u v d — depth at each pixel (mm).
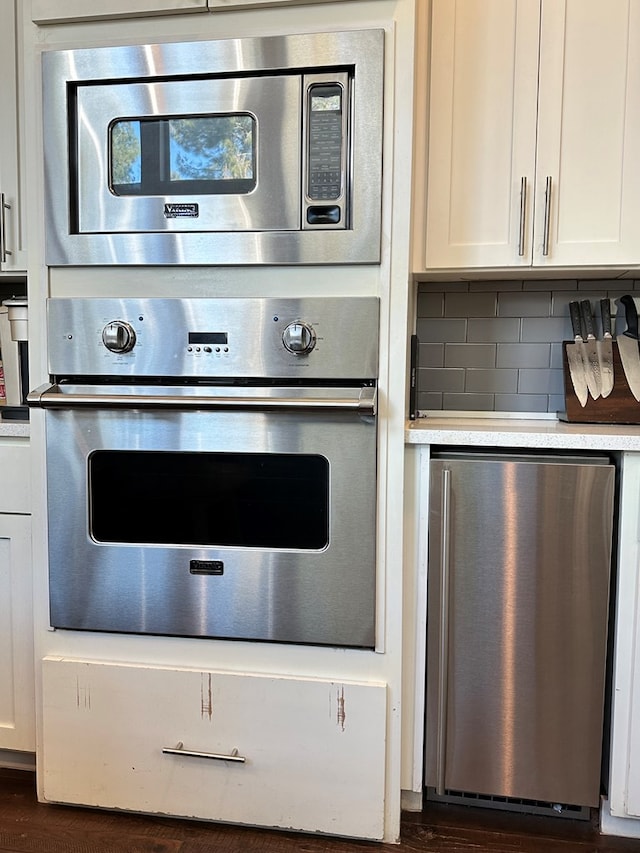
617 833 1371
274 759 1323
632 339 1654
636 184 1472
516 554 1304
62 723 1390
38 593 1389
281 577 1294
